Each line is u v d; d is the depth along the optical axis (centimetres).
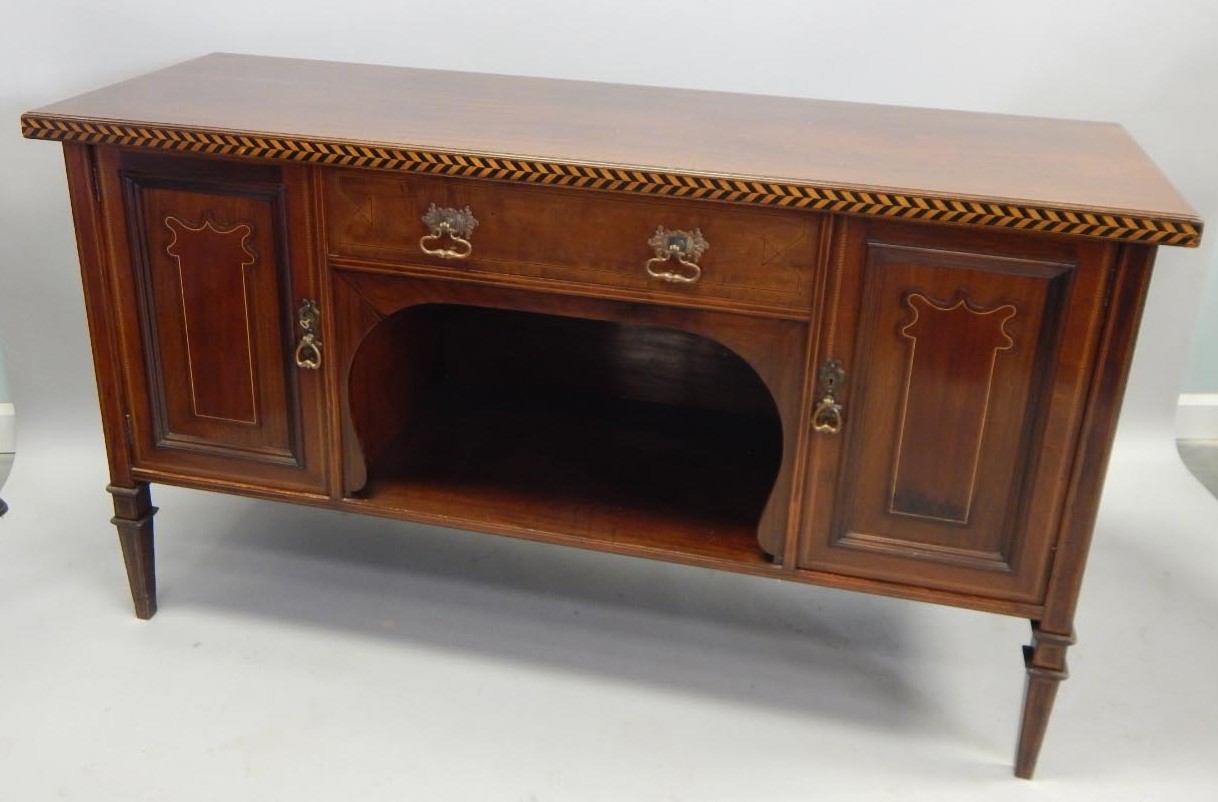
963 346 170
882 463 180
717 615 229
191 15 244
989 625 229
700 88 243
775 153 179
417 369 232
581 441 227
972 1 232
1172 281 255
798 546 189
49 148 251
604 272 178
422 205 179
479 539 249
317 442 200
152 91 201
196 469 207
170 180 186
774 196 164
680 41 239
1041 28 233
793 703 208
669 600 233
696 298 176
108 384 203
